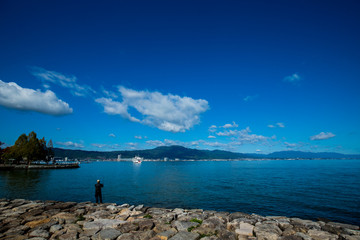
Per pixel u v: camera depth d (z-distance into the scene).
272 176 75.12
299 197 33.12
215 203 29.14
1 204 21.94
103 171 120.00
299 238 12.18
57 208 20.42
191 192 38.75
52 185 47.84
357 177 66.56
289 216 22.70
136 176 81.06
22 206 20.64
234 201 30.42
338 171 97.44
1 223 15.13
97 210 20.02
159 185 50.34
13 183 49.94
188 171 116.75
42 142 120.06
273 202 29.58
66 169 125.88
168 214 17.86
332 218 21.86
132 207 20.88
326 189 41.25
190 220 16.08
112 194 36.31
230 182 56.47
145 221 15.30
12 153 107.50
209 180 62.81
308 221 16.50
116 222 15.10
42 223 15.23
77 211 18.77
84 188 43.41
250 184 51.22
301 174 82.06
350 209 25.39
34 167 111.62
